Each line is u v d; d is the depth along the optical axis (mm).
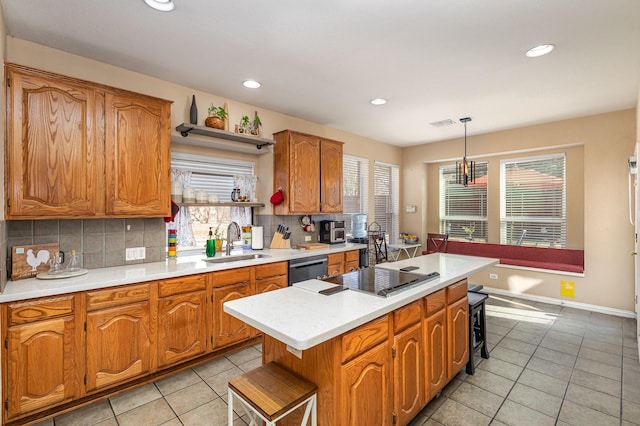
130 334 2289
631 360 2814
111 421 2008
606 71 2736
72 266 2363
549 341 3221
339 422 1419
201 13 1944
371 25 2062
